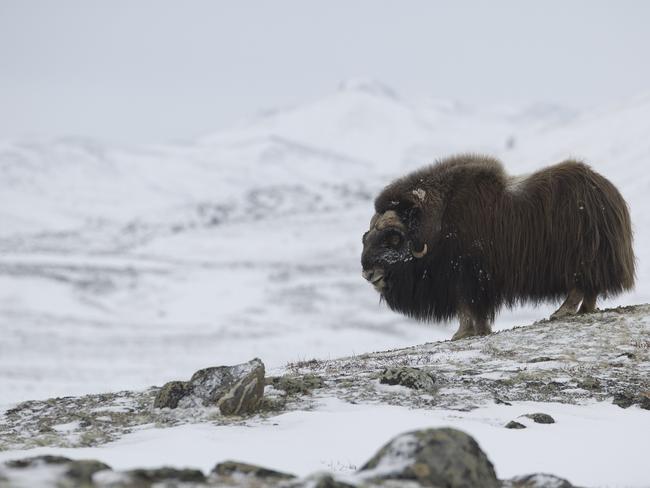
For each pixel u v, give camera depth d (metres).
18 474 17.34
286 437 29.61
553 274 48.12
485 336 47.78
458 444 19.41
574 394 36.50
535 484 20.23
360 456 27.33
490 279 47.84
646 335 44.53
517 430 30.78
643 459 27.67
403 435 19.55
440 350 45.44
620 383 37.84
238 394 34.16
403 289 48.06
